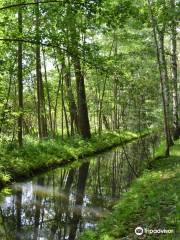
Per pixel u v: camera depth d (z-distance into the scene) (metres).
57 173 22.23
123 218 11.12
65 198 16.47
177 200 10.67
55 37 12.32
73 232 12.26
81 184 19.36
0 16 14.69
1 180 17.88
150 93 26.06
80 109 34.12
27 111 22.83
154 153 25.25
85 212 14.34
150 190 13.39
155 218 9.87
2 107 18.52
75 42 12.48
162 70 23.39
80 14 12.26
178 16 21.12
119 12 11.71
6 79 26.83
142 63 22.69
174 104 28.89
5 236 12.03
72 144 29.89
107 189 18.11
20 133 23.36
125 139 41.34
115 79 14.39
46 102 43.72
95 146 32.09
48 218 13.78
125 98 29.36
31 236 12.03
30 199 16.20
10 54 21.72
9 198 16.27
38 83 28.62
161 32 23.09
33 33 12.85
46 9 12.97
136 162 25.62
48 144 26.53
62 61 13.49
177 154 20.88
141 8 19.88
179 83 38.88
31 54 27.72
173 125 29.03
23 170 20.06
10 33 13.25
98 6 11.45
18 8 14.23
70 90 36.31
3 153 20.75
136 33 27.81
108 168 24.33
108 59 13.19
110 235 10.01
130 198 13.50
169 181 13.95
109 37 35.50
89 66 12.73
